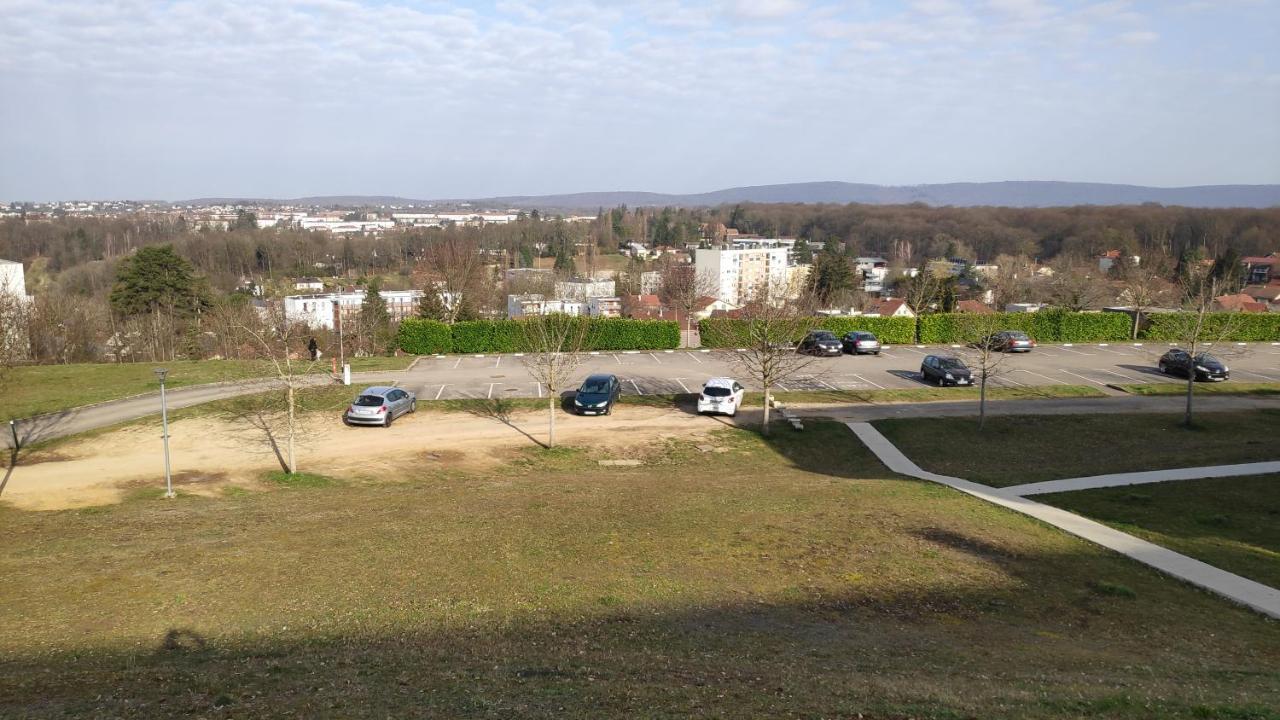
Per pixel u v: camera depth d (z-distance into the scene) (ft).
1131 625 38.73
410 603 39.47
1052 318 155.22
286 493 66.49
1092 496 66.54
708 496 62.75
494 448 84.43
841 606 39.91
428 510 57.62
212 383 109.81
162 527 53.16
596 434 90.22
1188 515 60.70
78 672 30.42
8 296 158.40
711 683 29.12
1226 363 132.26
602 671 30.66
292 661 31.96
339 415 95.30
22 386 106.63
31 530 52.75
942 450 86.17
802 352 140.15
